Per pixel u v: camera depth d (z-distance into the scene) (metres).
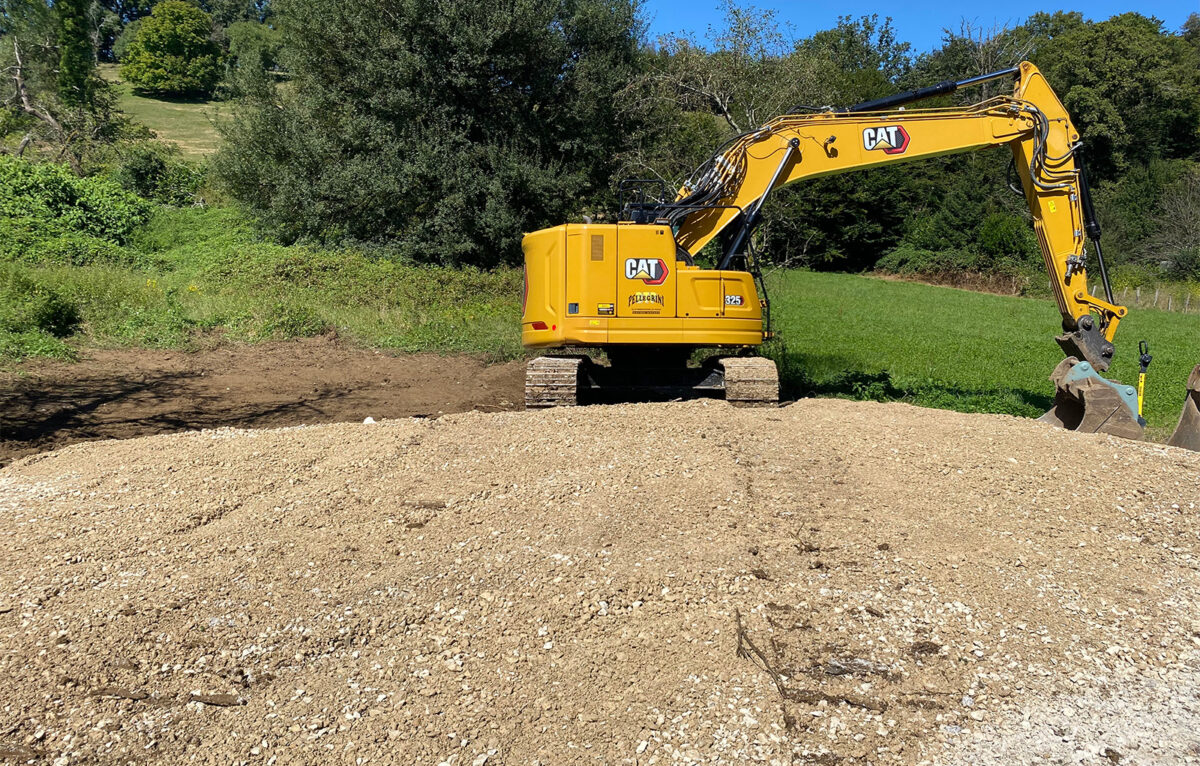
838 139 9.86
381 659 4.14
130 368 12.70
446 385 12.60
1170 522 5.79
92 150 34.34
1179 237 40.03
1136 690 4.00
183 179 31.91
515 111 21.77
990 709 3.82
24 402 10.41
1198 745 3.61
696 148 15.98
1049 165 9.20
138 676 3.96
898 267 41.81
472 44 20.48
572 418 7.92
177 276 18.91
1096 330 8.86
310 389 12.07
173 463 6.83
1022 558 5.21
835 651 4.20
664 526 5.46
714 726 3.66
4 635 4.24
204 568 4.96
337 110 22.05
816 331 20.70
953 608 4.62
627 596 4.63
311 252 20.56
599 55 22.08
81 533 5.48
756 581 4.81
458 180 20.81
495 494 6.03
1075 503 6.04
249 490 6.22
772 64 14.70
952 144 9.61
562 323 9.40
